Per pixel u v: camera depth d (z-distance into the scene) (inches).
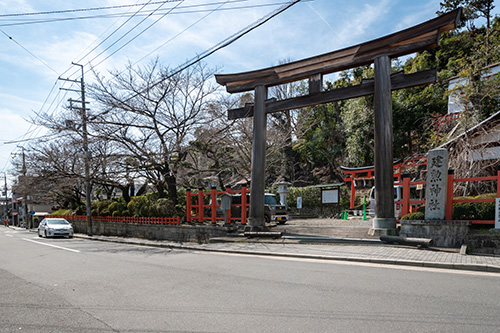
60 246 621.3
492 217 366.6
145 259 405.4
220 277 276.1
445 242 375.9
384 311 177.3
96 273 314.2
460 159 526.0
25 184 1139.3
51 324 174.6
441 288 220.5
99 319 179.9
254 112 557.0
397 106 1005.8
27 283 281.6
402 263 307.9
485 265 276.4
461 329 149.7
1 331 166.4
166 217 697.6
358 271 282.2
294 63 521.7
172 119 730.2
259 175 542.6
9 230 1752.0
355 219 761.6
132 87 716.0
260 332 154.0
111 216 906.7
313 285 237.3
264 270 299.7
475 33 1173.1
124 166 766.5
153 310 192.1
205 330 158.6
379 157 442.3
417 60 1179.3
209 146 794.2
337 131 1255.5
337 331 151.9
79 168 908.0
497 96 665.0
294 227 595.8
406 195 440.8
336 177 1263.5
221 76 585.3
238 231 575.5
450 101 847.7
